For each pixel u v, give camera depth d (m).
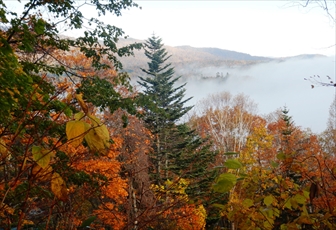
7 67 2.48
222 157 17.62
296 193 2.09
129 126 12.13
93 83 6.34
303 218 2.03
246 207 2.16
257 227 2.13
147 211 1.81
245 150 18.94
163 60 27.41
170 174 18.03
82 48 6.79
